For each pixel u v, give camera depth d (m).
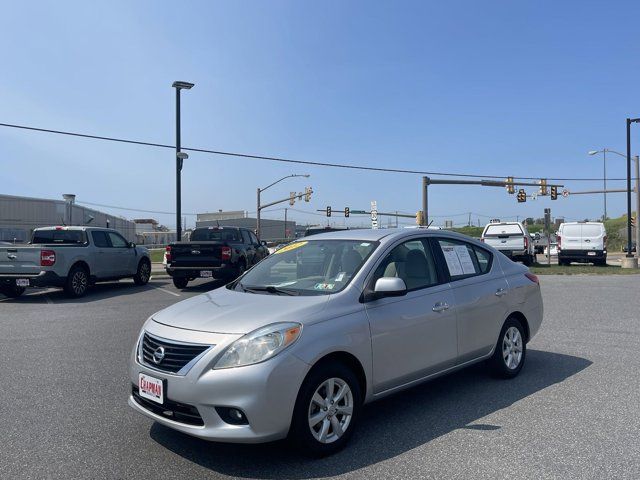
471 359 5.52
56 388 5.85
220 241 15.35
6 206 50.56
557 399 5.32
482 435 4.43
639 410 4.96
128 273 16.19
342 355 4.23
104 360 7.09
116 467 3.92
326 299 4.37
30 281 12.92
